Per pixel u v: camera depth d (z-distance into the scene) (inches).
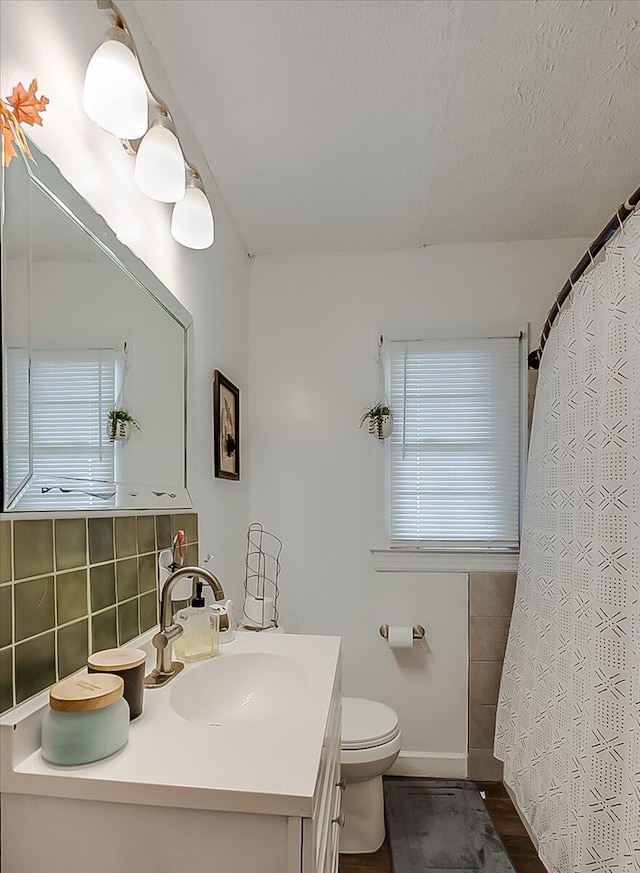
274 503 103.9
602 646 59.9
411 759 97.2
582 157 74.8
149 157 46.3
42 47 37.5
